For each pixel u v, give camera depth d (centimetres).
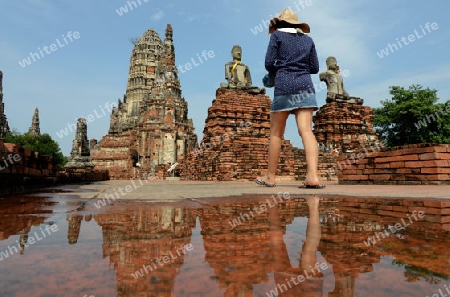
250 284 95
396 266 112
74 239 168
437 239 161
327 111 2722
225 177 1694
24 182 845
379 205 328
